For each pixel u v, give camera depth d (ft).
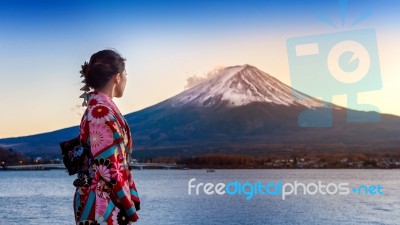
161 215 69.26
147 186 114.11
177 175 121.29
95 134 6.53
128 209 6.54
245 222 63.16
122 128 6.69
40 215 72.69
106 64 6.73
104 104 6.64
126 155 6.77
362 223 63.52
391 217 67.97
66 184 159.02
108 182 6.48
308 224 62.08
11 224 64.75
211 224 62.08
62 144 6.79
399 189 99.14
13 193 121.80
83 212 6.50
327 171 116.88
